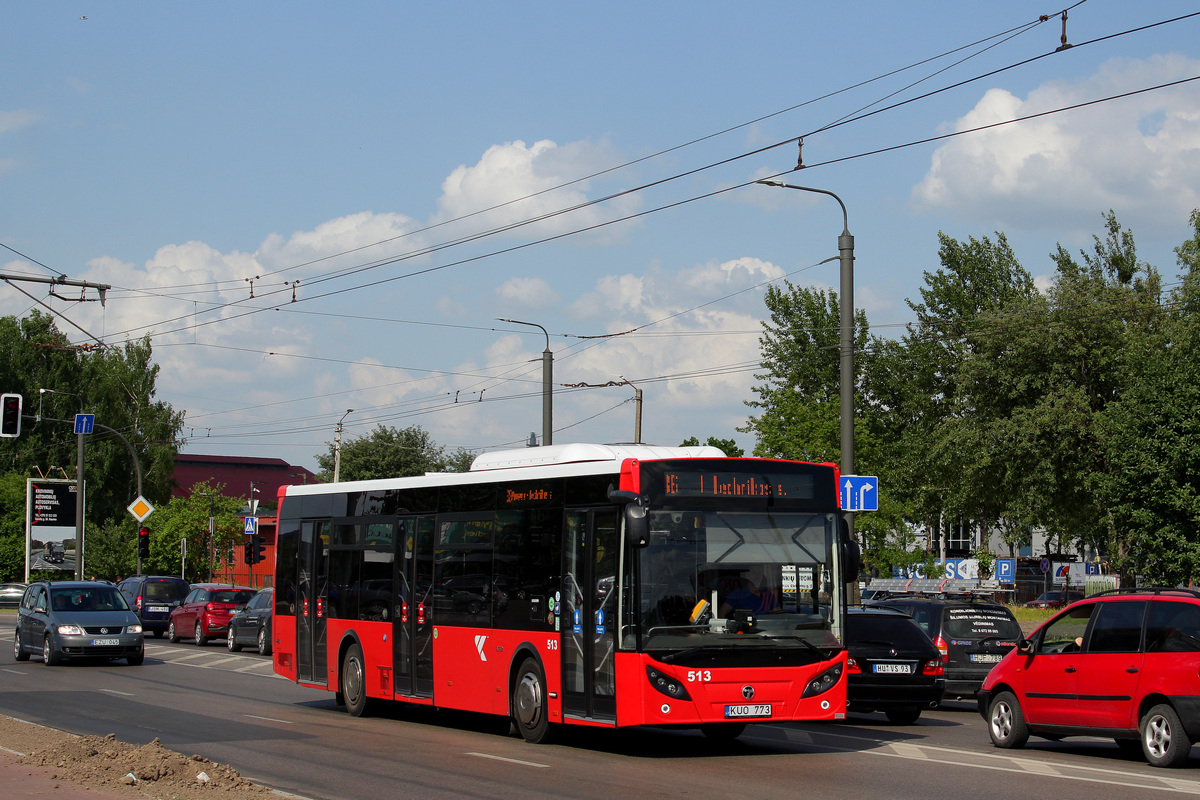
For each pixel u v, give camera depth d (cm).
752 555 1299
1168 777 1152
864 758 1311
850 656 1728
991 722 1456
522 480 1486
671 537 1279
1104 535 4669
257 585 7069
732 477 1316
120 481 7500
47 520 6769
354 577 1848
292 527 2069
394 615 1725
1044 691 1376
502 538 1512
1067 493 4619
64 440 7550
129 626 2792
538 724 1416
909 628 1772
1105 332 4581
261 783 1126
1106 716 1295
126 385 7562
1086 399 4484
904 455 6150
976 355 4859
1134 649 1281
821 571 1324
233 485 11219
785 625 1291
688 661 1245
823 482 1352
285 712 1850
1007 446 4569
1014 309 4803
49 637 2750
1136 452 3120
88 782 1049
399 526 1744
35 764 1155
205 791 1017
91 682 2333
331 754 1344
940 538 6569
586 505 1361
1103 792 1050
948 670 1983
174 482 7662
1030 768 1222
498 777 1161
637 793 1055
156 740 1225
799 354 6681
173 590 4150
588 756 1326
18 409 3347
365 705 1780
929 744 1466
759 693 1264
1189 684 1210
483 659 1520
